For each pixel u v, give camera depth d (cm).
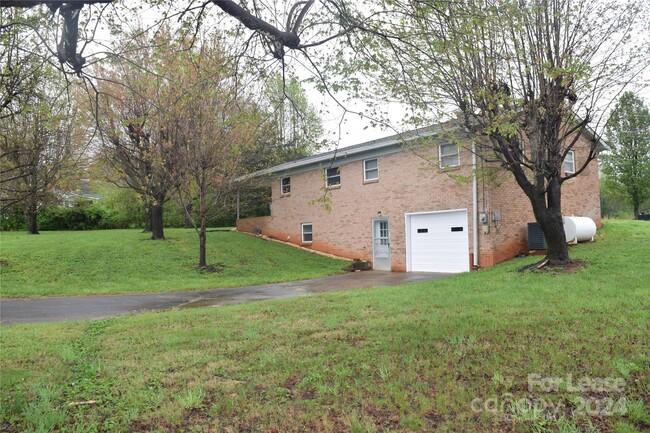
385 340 593
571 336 550
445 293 944
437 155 1633
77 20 500
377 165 1922
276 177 2372
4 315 960
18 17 604
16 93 756
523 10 786
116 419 395
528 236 1565
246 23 550
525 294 855
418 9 534
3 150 1090
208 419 390
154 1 539
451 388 420
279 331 684
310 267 1880
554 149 1073
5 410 413
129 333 721
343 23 579
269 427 370
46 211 3027
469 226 1568
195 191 1703
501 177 1371
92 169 1730
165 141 1583
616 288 838
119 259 1717
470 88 983
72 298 1208
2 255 1658
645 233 1578
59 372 528
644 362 455
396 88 722
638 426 344
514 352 506
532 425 348
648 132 2672
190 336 680
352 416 373
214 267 1711
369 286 1308
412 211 1764
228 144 1556
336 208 2116
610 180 3003
